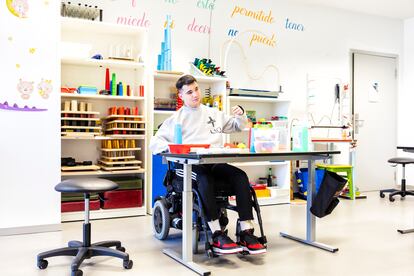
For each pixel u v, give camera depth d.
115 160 3.53
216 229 2.24
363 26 5.41
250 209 2.28
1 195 2.86
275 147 2.26
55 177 3.02
